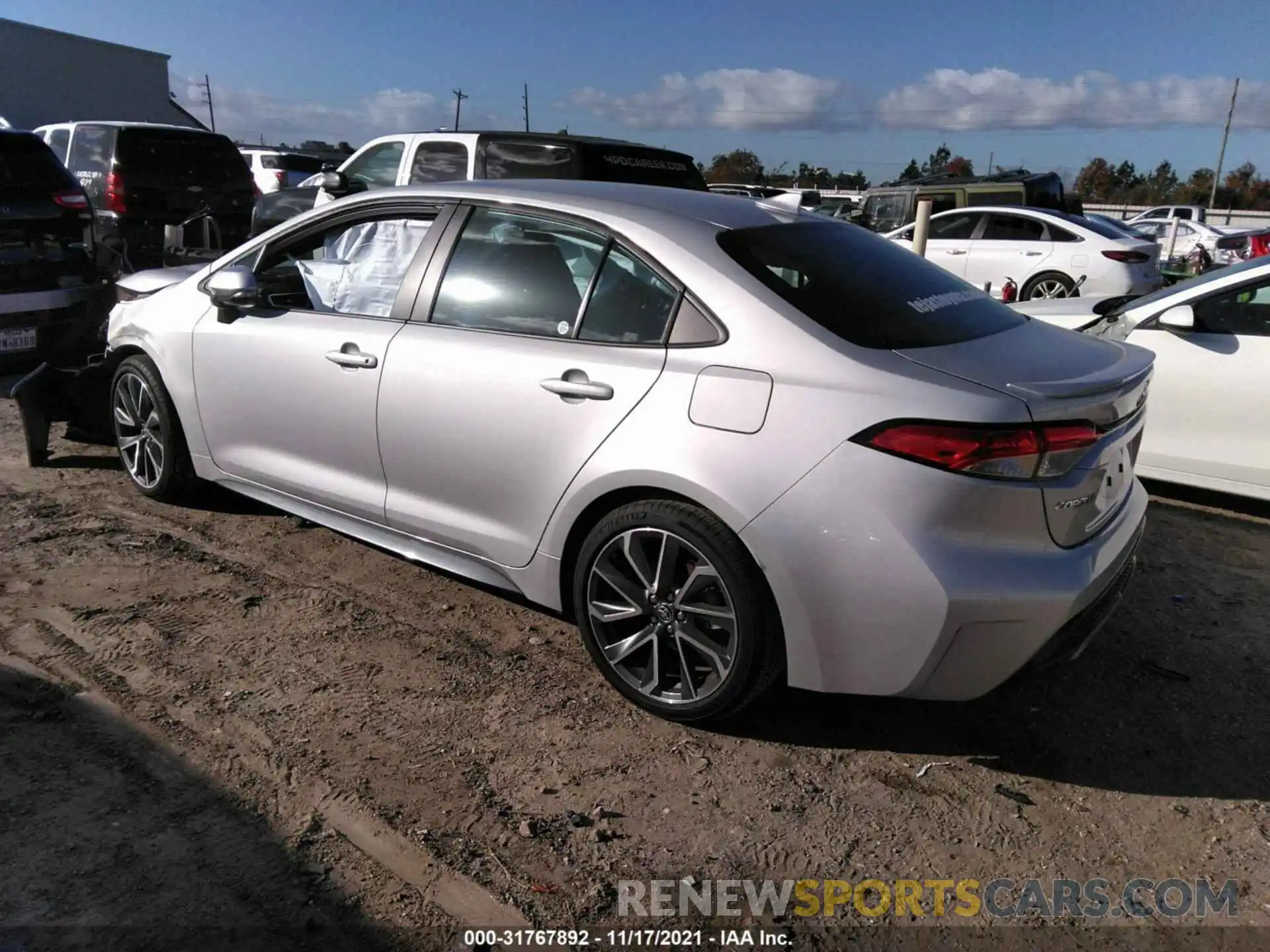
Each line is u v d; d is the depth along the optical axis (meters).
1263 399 4.97
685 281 3.02
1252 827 2.72
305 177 18.95
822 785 2.84
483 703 3.19
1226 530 5.02
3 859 2.39
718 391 2.84
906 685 2.70
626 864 2.50
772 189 22.16
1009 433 2.55
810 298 2.95
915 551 2.58
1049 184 15.85
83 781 2.70
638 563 3.02
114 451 5.69
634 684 3.14
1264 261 5.23
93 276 7.57
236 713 3.06
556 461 3.14
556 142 7.79
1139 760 3.01
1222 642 3.78
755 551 2.75
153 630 3.55
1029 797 2.82
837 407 2.67
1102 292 11.15
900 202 16.78
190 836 2.51
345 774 2.78
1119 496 3.08
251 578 4.04
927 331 2.97
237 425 4.20
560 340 3.22
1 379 7.55
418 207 3.74
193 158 11.40
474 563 3.53
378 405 3.61
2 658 3.32
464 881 2.40
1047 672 3.51
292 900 2.32
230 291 3.92
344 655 3.45
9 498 4.86
